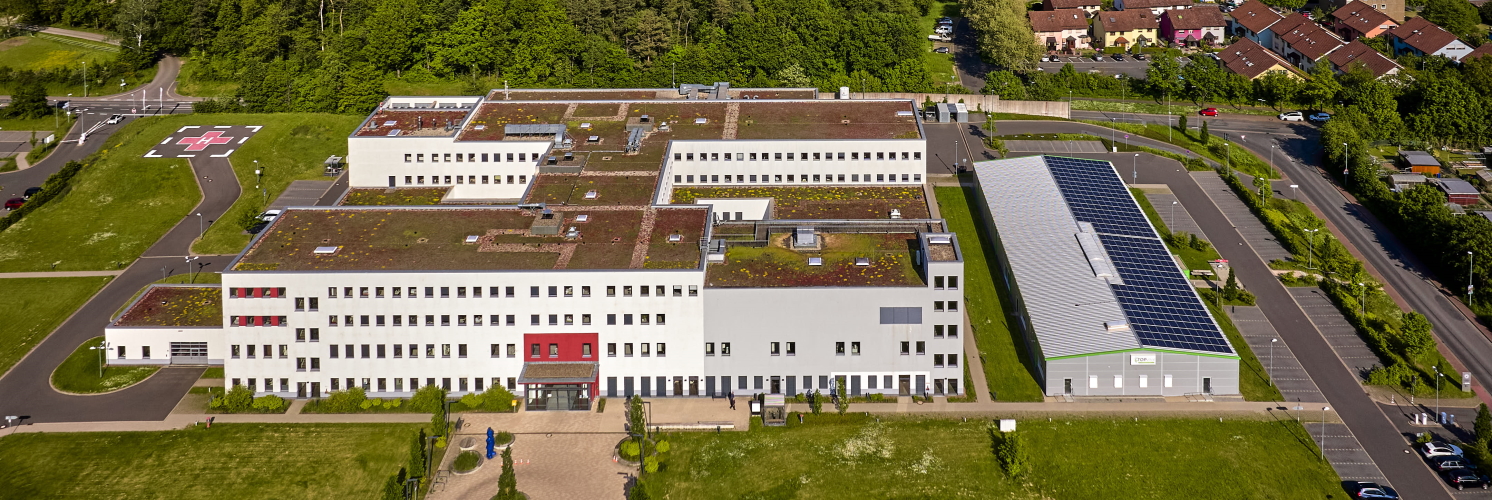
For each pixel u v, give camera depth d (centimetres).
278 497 16200
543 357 18512
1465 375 18762
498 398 18262
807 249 19750
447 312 18225
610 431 17762
